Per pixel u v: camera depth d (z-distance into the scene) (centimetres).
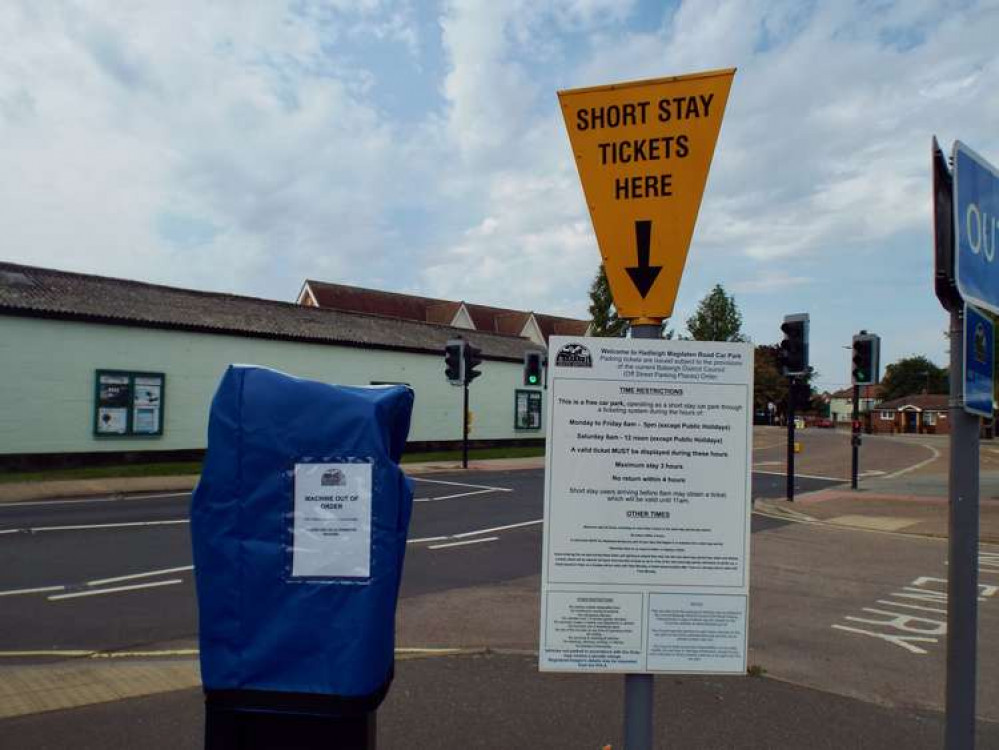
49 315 1964
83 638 623
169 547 1027
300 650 258
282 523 261
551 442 267
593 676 506
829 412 12812
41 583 821
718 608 266
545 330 5853
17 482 1703
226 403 267
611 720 433
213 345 2317
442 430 3138
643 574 267
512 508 1508
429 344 3134
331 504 261
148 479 1805
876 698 515
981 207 265
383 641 262
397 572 270
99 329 2069
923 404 9069
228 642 260
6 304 1891
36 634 634
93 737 394
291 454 262
